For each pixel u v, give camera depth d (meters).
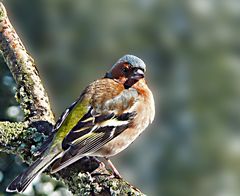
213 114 17.31
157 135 16.88
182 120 17.17
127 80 8.46
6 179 12.17
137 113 8.21
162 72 18.25
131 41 17.89
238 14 18.88
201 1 18.92
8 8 17.02
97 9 17.62
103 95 8.05
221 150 16.80
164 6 18.77
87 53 17.20
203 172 16.55
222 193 16.70
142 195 7.02
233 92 17.75
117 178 7.17
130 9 18.31
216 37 18.72
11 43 8.38
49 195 12.28
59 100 16.39
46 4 16.89
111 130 7.93
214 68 17.92
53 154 7.31
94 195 7.11
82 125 7.71
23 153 7.53
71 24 17.30
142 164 16.33
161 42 18.38
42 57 16.84
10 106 12.33
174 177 16.52
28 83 8.06
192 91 17.78
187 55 18.34
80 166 7.31
